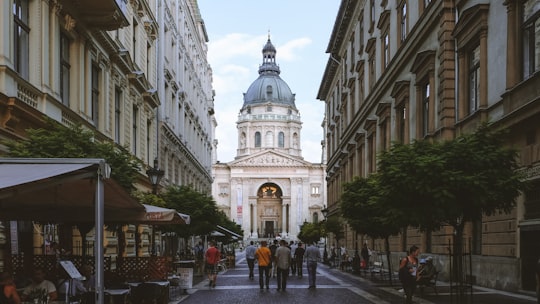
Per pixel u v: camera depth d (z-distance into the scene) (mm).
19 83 15648
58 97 18516
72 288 11898
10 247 15281
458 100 22906
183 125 48625
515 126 18016
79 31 20922
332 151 65625
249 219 132375
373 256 39438
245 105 149000
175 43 44625
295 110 148625
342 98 55156
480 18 20547
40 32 17344
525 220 17750
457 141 15102
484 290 19391
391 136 34125
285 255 21766
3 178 7578
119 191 11312
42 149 13953
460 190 14383
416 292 19656
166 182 39469
